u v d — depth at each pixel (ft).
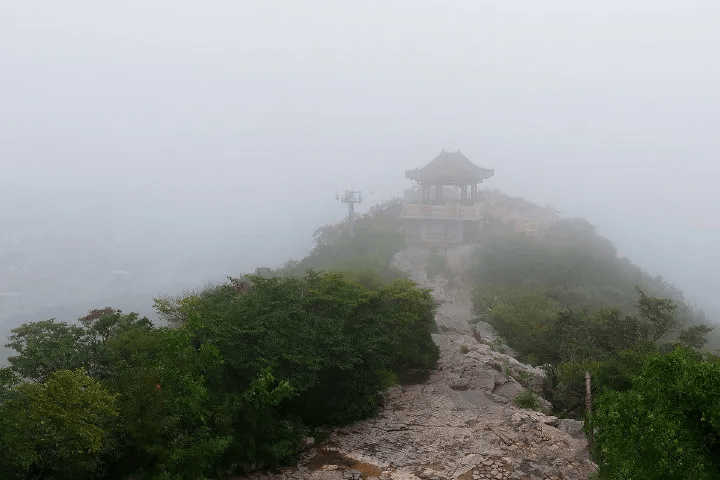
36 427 25.07
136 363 33.30
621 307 110.42
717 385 23.53
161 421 29.01
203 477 29.96
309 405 41.04
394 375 52.54
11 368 31.42
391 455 37.17
